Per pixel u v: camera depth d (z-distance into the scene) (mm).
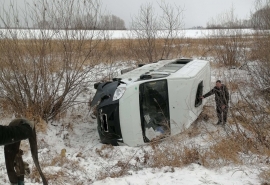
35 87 7117
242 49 13086
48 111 7500
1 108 7590
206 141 6230
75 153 6254
